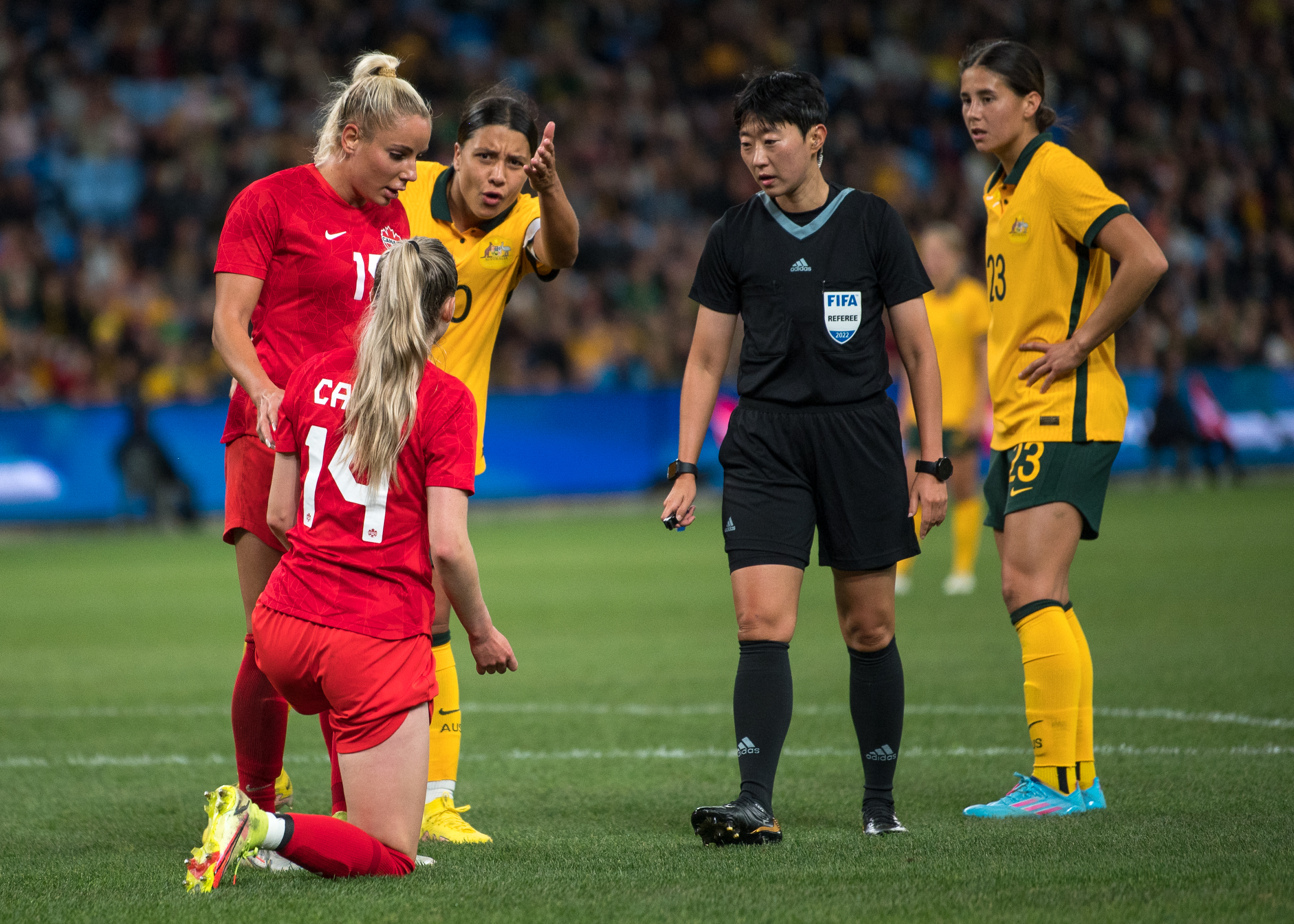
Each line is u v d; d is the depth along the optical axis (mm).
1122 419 17109
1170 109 100625
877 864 13664
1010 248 17344
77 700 25969
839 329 15453
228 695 26453
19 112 77125
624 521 62000
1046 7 100438
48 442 58250
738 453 15711
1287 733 20906
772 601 15273
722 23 96188
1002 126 17359
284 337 15758
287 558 13344
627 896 12484
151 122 79500
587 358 76062
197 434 60531
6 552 52344
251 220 15445
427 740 13359
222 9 84438
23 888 13219
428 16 88562
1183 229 92750
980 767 19578
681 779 19172
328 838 12750
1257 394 77750
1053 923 11500
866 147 90750
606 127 88250
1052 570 16750
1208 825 15266
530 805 17656
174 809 17609
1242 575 40312
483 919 11734
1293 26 108500
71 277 69062
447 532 12828
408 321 13016
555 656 30281
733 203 89562
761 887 12766
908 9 100188
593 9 94812
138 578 44781
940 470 15625
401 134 15102
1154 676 25828
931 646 30234
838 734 22172
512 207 17141
